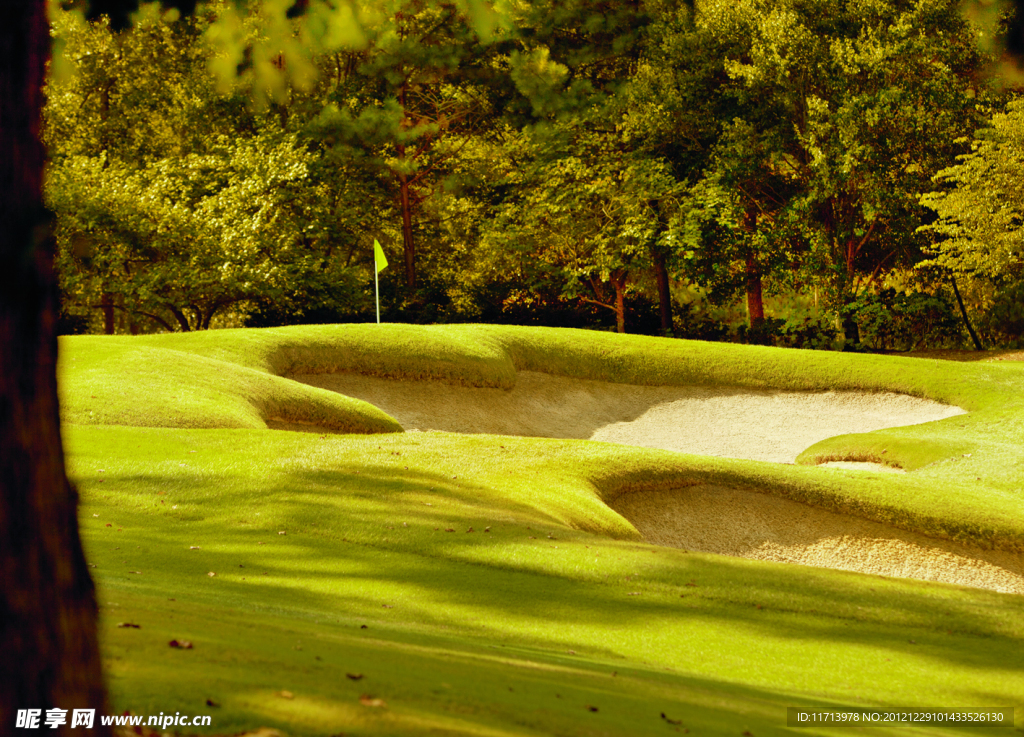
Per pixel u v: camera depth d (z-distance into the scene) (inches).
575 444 776.9
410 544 486.6
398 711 187.8
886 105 1482.5
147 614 264.5
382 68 1524.4
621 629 379.2
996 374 1169.4
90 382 826.2
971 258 1429.6
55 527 133.6
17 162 133.3
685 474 717.3
